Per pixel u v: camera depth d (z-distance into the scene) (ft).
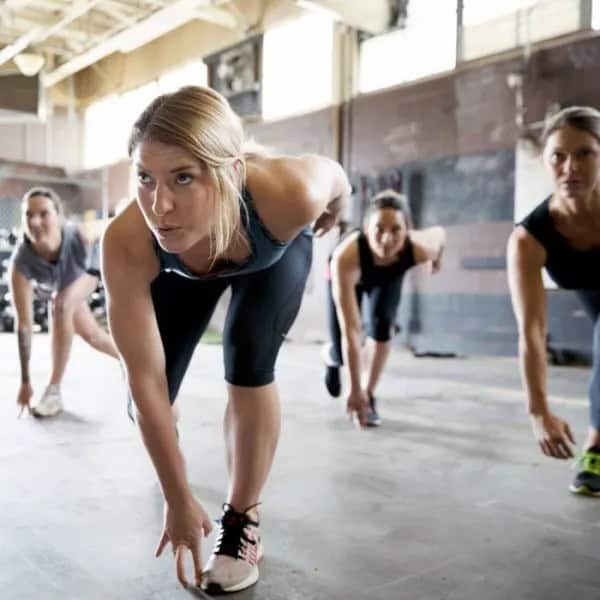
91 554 4.24
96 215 34.45
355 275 7.58
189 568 4.04
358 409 7.25
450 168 21.43
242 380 4.06
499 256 20.15
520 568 4.12
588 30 18.49
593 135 4.89
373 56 23.80
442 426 8.66
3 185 33.71
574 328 18.08
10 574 3.92
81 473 6.14
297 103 26.08
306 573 4.01
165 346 4.35
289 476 6.14
